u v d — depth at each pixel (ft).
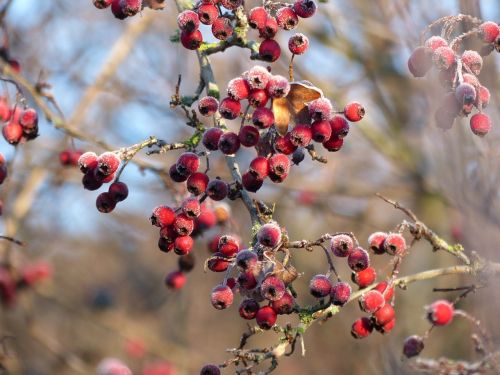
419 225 3.09
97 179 2.89
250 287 2.82
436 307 3.16
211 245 3.38
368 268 3.00
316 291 2.87
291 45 2.88
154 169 3.59
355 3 5.50
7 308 4.63
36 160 4.88
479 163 3.05
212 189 2.87
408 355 3.18
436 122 2.95
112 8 3.04
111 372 3.28
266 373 2.88
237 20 3.05
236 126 5.15
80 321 5.70
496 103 3.14
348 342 5.77
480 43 3.07
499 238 3.04
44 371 5.08
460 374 3.21
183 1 3.22
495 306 3.08
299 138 2.80
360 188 5.77
